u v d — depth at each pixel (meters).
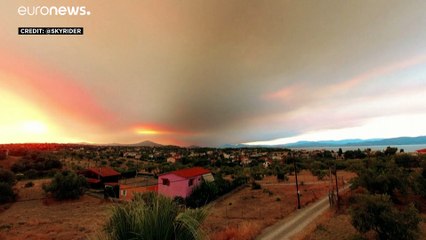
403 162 45.56
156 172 66.06
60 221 23.88
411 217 13.77
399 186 24.08
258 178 54.06
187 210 4.00
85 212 28.56
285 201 30.81
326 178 50.66
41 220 24.67
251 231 16.91
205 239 3.93
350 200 24.64
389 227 13.47
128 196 34.06
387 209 14.15
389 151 81.31
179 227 3.80
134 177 55.66
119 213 3.85
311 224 18.77
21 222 23.62
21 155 78.44
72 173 39.81
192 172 35.62
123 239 3.69
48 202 34.38
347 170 57.72
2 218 26.28
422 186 23.42
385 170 28.70
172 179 33.12
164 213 3.86
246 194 37.25
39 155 73.44
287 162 85.44
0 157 65.94
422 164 26.22
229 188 39.50
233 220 21.73
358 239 14.23
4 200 33.88
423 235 14.47
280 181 50.62
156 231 3.69
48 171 58.25
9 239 18.23
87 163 80.94
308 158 98.69
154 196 4.23
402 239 13.18
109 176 47.81
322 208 24.59
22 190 40.53
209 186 33.75
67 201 35.28
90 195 39.47
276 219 21.86
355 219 14.88
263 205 29.27
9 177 38.47
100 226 3.84
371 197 15.12
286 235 16.64
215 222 20.83
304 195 34.00
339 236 15.41
